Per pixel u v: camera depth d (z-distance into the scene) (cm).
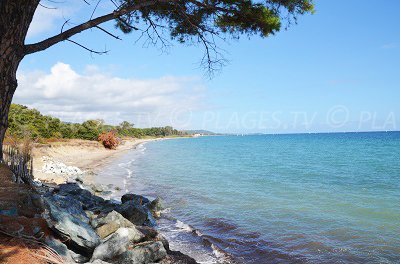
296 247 1053
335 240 1113
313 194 2019
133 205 1224
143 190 2177
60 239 661
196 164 4244
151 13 1100
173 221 1379
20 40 766
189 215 1486
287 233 1198
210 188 2261
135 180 2673
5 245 538
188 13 1074
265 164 4200
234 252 1016
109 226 841
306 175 3030
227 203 1742
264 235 1180
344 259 950
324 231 1216
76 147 5888
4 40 741
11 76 768
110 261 716
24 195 725
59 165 2933
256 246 1064
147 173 3195
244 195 1984
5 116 781
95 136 7625
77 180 2175
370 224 1304
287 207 1633
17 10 747
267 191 2136
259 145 10581
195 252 1012
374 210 1555
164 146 10800
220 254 995
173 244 1084
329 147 8256
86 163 4150
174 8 1045
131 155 6150
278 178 2817
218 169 3594
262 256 980
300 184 2462
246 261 944
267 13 988
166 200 1827
